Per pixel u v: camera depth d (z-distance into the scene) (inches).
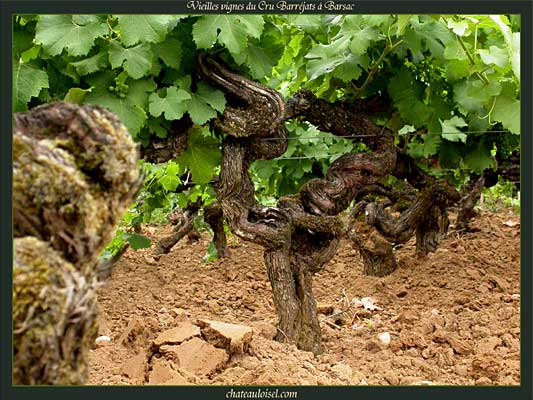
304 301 70.4
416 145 98.3
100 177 30.0
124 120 57.9
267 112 64.2
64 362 29.2
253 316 88.0
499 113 65.9
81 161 29.8
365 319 86.6
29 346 28.2
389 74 76.7
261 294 101.1
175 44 60.4
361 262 119.9
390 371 65.0
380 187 101.4
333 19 71.5
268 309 92.9
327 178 74.4
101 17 57.3
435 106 78.4
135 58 57.4
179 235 125.0
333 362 68.4
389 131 76.5
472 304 89.6
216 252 120.9
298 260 70.6
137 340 68.4
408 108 74.2
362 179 74.7
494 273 105.6
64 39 55.8
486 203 195.9
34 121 30.1
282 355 64.7
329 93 79.0
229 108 64.4
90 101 57.8
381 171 75.2
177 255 127.3
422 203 102.9
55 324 28.5
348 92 77.5
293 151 100.0
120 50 57.6
